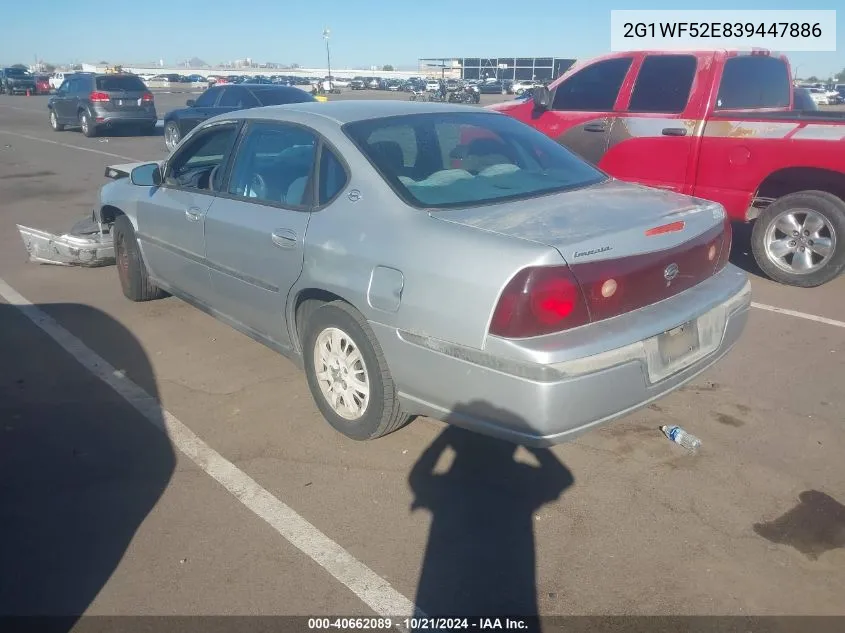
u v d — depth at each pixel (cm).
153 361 486
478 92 4438
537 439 290
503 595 276
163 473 355
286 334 403
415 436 388
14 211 998
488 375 291
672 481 346
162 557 296
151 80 8194
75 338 526
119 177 692
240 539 307
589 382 285
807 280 630
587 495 336
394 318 320
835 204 605
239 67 16850
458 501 332
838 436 384
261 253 397
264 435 390
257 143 428
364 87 6700
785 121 609
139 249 558
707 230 346
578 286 286
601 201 352
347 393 371
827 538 305
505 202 346
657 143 682
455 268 298
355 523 317
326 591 278
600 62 730
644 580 283
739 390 437
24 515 322
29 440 384
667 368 319
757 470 354
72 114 2109
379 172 352
